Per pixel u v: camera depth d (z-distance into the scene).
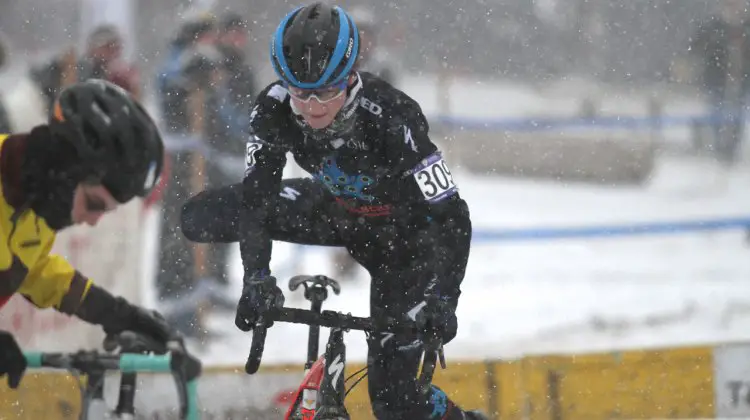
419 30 49.88
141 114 9.00
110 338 10.88
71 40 35.31
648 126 42.88
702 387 18.92
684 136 43.62
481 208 37.03
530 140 42.62
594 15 51.78
